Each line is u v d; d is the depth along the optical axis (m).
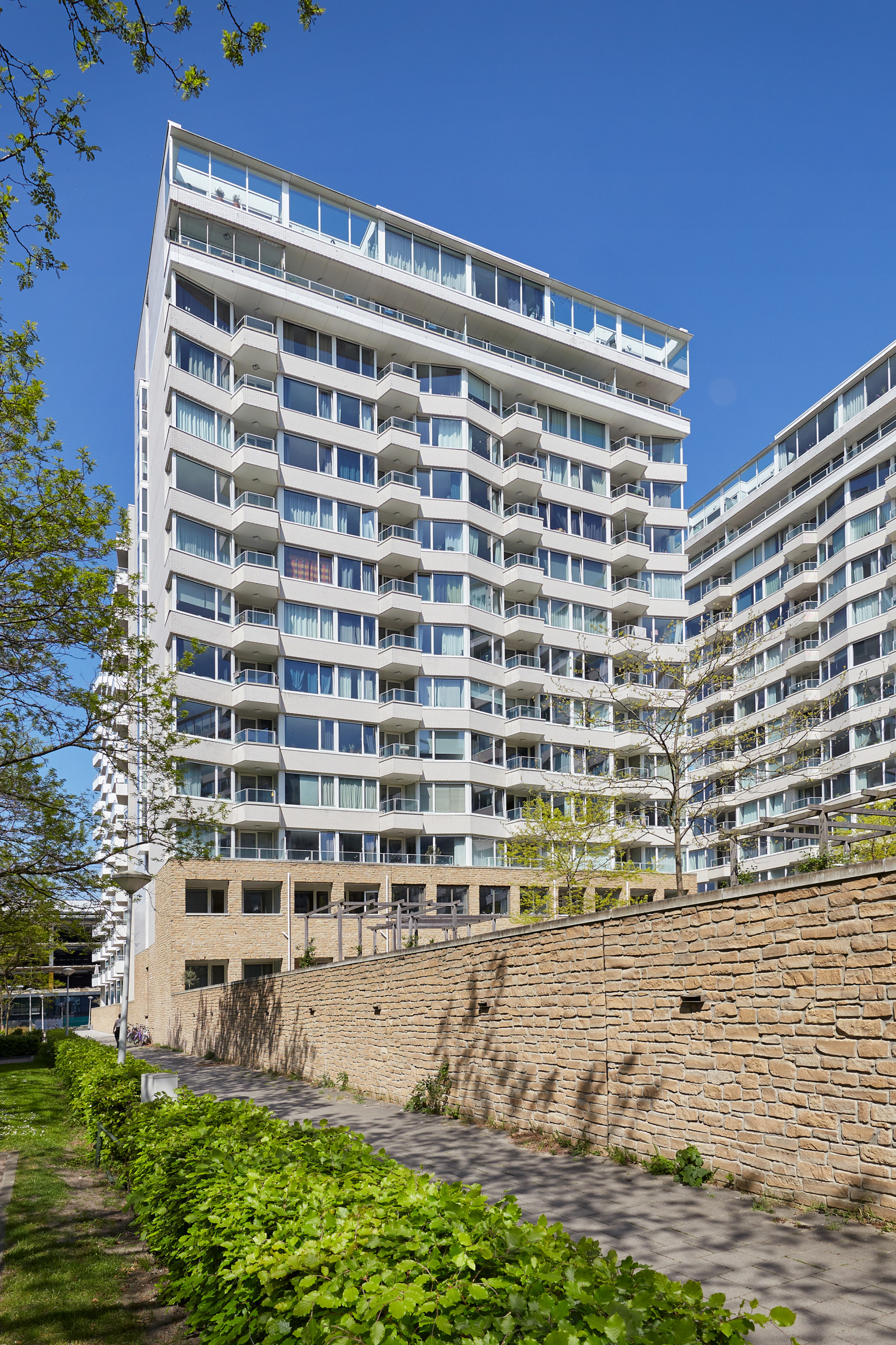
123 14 6.74
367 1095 16.98
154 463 43.06
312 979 20.38
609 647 45.38
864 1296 5.61
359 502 42.34
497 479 46.41
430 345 44.41
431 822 41.62
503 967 12.88
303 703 39.44
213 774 36.97
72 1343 5.21
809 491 51.91
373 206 43.75
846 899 7.68
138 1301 6.01
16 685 13.15
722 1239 6.88
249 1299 3.86
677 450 53.12
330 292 42.09
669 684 47.12
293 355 41.28
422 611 42.75
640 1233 7.11
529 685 44.75
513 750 46.28
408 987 15.76
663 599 50.81
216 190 39.84
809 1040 7.92
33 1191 9.18
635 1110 10.01
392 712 41.25
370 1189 4.44
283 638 39.34
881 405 47.19
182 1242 4.84
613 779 36.59
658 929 9.91
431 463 44.19
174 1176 5.91
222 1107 8.11
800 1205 7.77
